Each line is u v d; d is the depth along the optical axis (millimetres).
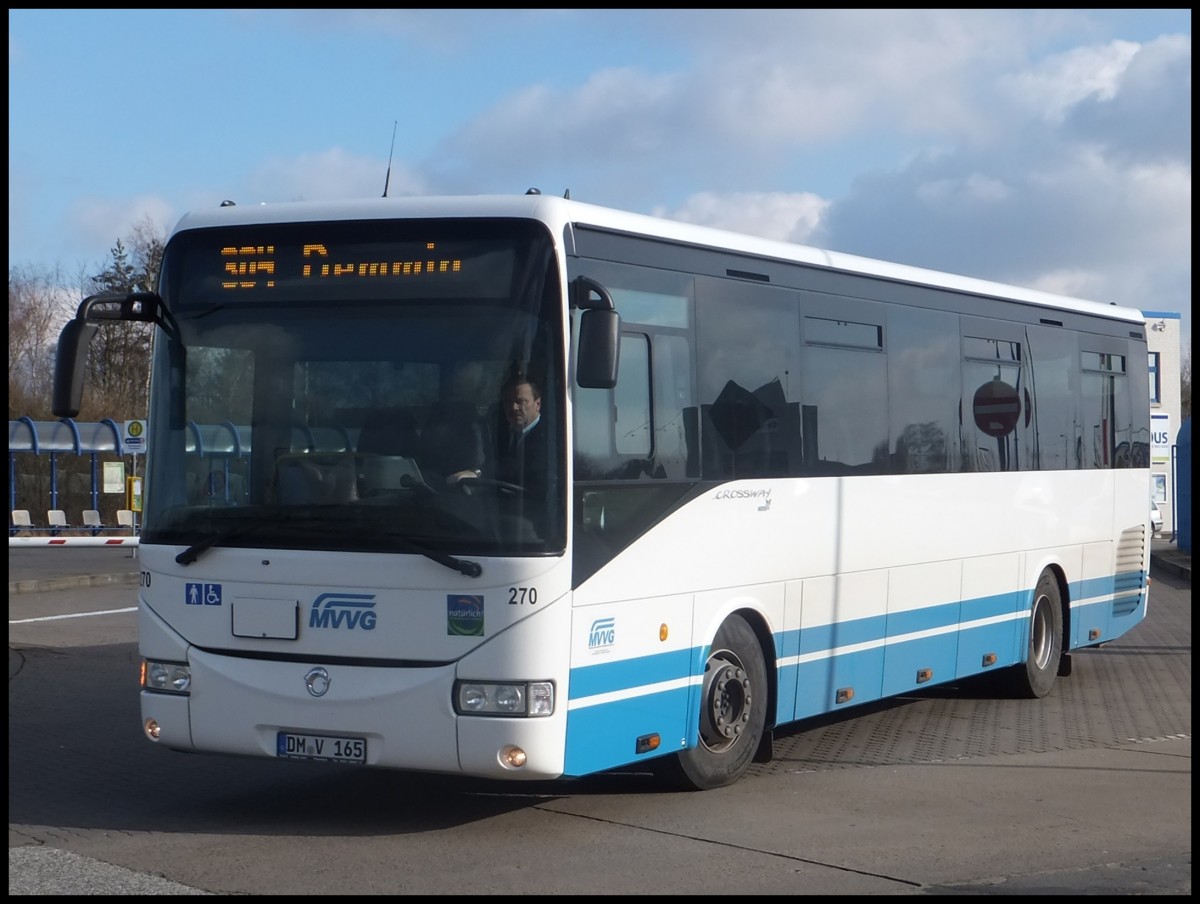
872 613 10727
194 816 8320
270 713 7676
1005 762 10234
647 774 9594
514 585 7363
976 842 7812
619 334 7480
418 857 7359
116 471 40938
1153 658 16844
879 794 9070
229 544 7832
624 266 8281
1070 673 14969
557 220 7734
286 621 7676
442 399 7598
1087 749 10812
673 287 8711
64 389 7785
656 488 8344
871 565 10703
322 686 7574
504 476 7469
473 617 7383
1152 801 8906
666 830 8008
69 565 30688
